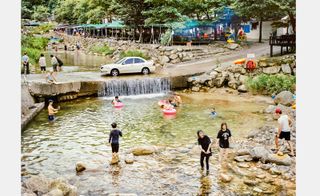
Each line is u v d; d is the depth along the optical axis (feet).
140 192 35.29
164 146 48.80
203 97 79.66
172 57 111.96
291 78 79.15
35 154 45.93
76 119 62.08
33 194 31.91
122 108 69.77
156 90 84.07
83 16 209.15
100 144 49.83
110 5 174.09
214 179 38.06
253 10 100.63
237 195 34.35
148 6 134.82
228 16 136.67
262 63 87.35
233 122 59.98
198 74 90.94
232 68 89.20
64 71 98.07
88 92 79.10
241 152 44.68
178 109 69.26
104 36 182.29
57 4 253.85
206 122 60.23
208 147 39.75
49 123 59.62
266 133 52.95
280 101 71.00
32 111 63.10
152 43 132.57
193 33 145.28
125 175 39.42
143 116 64.13
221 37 140.67
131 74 91.66
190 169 40.83
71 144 49.75
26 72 86.53
